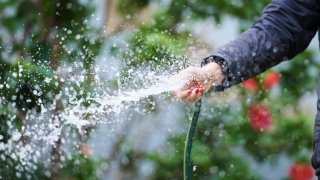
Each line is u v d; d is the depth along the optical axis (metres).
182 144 5.34
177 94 3.15
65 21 4.91
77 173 4.70
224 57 3.20
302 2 3.31
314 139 3.17
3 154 4.26
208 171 5.44
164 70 4.48
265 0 5.64
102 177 5.00
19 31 4.83
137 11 5.39
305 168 5.69
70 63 4.71
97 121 4.55
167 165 5.38
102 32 5.04
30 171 4.34
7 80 4.37
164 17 5.44
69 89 4.46
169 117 5.19
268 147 5.66
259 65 3.28
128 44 5.05
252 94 5.59
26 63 4.43
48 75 4.43
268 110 5.61
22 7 4.89
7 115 4.29
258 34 3.30
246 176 5.48
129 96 4.18
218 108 5.50
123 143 5.07
